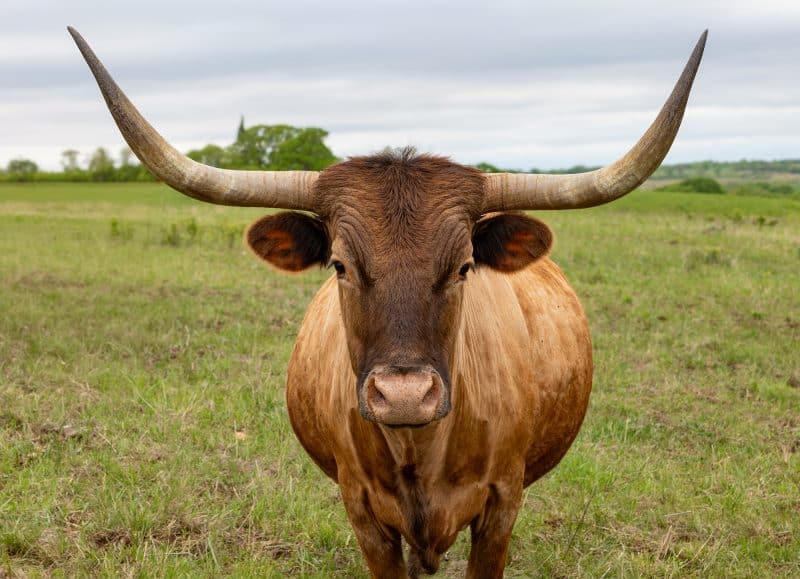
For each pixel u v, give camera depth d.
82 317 11.59
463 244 3.71
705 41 3.39
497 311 4.59
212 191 3.85
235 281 15.05
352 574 5.60
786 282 15.51
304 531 5.92
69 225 27.67
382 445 4.05
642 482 6.86
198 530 5.85
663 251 19.55
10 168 103.19
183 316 11.82
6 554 5.30
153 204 43.78
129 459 6.80
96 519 5.80
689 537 6.08
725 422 8.28
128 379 8.66
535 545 5.96
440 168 3.86
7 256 18.27
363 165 3.87
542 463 5.34
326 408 4.52
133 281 14.84
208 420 7.76
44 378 8.69
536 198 3.92
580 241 21.34
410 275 3.57
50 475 6.41
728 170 192.75
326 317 4.81
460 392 4.02
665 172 187.75
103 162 100.56
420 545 4.20
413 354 3.45
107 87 3.55
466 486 4.25
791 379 9.84
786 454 7.45
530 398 4.62
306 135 60.44
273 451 7.19
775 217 35.00
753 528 6.15
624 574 5.50
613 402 8.70
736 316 12.88
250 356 9.98
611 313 12.81
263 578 5.34
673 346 10.96
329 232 3.96
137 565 5.27
